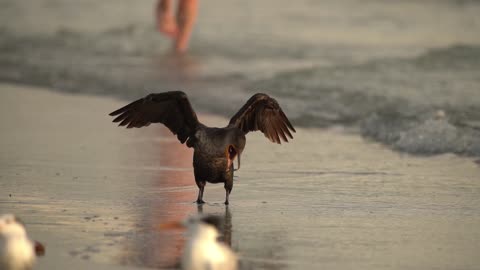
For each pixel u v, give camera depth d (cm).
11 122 2027
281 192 1399
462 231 1163
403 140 1734
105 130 1930
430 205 1305
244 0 4138
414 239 1129
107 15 3959
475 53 2542
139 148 1744
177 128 1331
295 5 3934
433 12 3638
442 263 1026
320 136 1848
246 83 2372
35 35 3453
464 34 3100
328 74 2378
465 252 1069
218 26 3428
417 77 2284
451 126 1752
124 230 1162
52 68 2789
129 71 2669
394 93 2112
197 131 1280
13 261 931
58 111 2172
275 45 2994
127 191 1395
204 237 931
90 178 1484
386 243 1111
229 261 995
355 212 1270
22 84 2592
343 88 2208
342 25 3403
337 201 1337
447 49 2611
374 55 2709
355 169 1551
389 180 1466
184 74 2573
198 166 1287
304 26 3400
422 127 1761
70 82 2578
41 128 1955
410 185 1429
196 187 1432
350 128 1912
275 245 1105
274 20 3550
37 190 1395
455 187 1409
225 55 2858
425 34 3133
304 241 1123
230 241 1127
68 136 1861
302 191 1403
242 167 1582
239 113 1329
